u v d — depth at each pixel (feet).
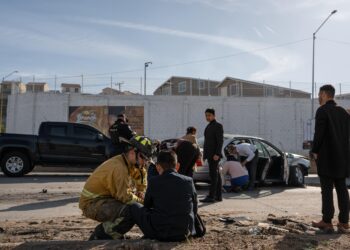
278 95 171.42
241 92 171.94
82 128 55.06
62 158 54.08
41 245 16.74
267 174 46.11
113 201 17.89
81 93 133.69
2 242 18.79
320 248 17.60
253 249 17.06
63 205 32.12
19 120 132.98
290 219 25.17
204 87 188.75
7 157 52.95
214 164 33.42
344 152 21.21
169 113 133.39
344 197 21.42
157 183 17.21
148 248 16.42
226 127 136.56
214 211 29.40
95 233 18.17
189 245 16.92
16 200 34.27
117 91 143.95
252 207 32.04
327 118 21.15
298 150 138.92
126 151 18.19
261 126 138.31
